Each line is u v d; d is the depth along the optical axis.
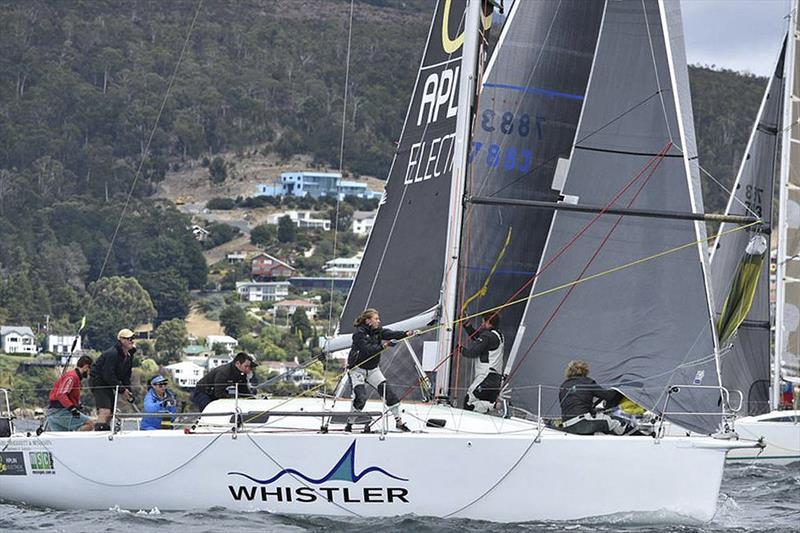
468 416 45.12
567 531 41.56
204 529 41.09
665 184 50.00
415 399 50.12
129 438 44.16
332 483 42.88
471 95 48.22
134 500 44.25
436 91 50.50
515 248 52.06
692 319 48.22
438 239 48.81
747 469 76.06
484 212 51.97
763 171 91.94
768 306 89.75
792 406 94.25
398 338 45.44
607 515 42.53
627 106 51.00
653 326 48.59
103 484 44.41
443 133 49.69
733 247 89.50
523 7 53.19
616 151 50.81
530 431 43.44
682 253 48.69
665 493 42.44
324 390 48.19
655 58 50.97
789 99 94.25
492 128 52.72
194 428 45.12
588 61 52.72
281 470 43.09
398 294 49.47
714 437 45.97
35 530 41.16
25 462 45.44
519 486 42.47
